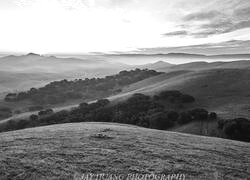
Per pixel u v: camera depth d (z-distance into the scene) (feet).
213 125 162.81
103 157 42.57
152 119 191.52
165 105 233.96
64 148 47.96
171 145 57.98
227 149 60.08
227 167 43.50
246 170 43.19
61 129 79.77
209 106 221.05
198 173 38.50
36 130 79.61
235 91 252.21
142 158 43.80
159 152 49.14
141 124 197.77
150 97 262.06
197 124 170.60
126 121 215.31
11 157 39.88
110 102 271.08
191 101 238.89
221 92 256.52
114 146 51.62
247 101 212.84
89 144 52.60
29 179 31.07
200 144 63.72
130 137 64.23
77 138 59.52
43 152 43.98
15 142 53.83
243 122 143.84
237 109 191.72
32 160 38.60
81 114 255.09
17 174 32.45
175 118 188.55
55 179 31.60
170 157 46.24
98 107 262.67
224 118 170.81
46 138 59.36
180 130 169.58
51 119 262.67
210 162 45.73
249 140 134.10
